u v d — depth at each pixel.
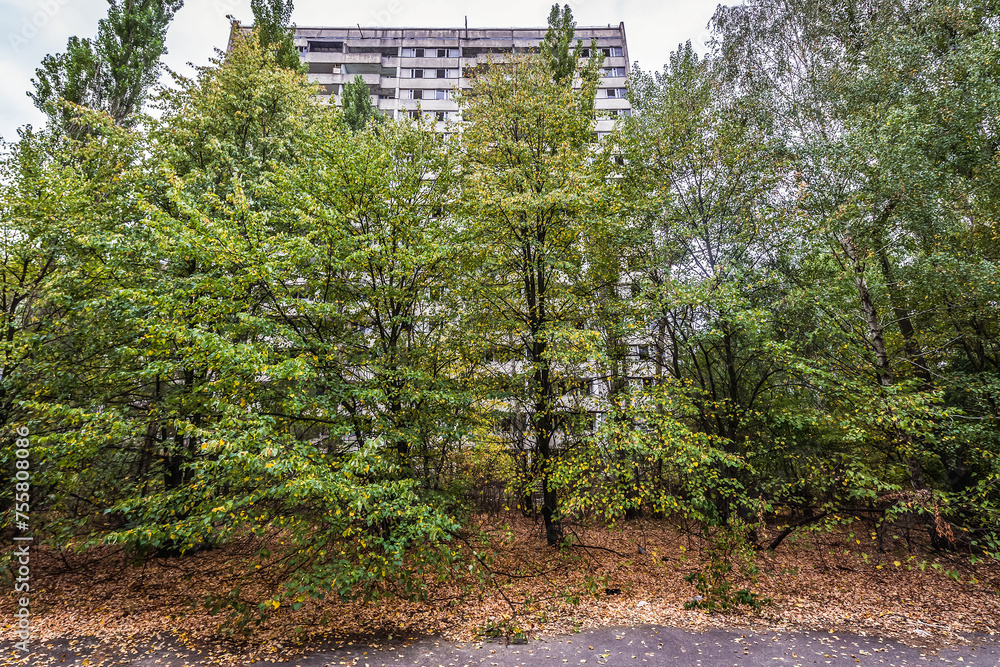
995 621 7.51
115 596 8.81
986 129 10.38
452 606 8.42
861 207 10.27
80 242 8.44
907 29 12.80
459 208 10.66
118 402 9.45
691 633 7.38
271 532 8.77
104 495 9.40
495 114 11.59
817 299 10.29
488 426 11.63
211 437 6.57
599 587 9.30
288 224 11.55
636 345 12.47
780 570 10.04
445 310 10.74
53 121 13.70
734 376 11.84
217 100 12.44
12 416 8.84
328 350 8.85
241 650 6.86
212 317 7.97
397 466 8.38
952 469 10.18
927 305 11.57
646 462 10.98
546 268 10.76
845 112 12.82
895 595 8.69
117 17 15.68
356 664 6.48
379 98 34.44
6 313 8.93
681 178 12.92
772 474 11.39
